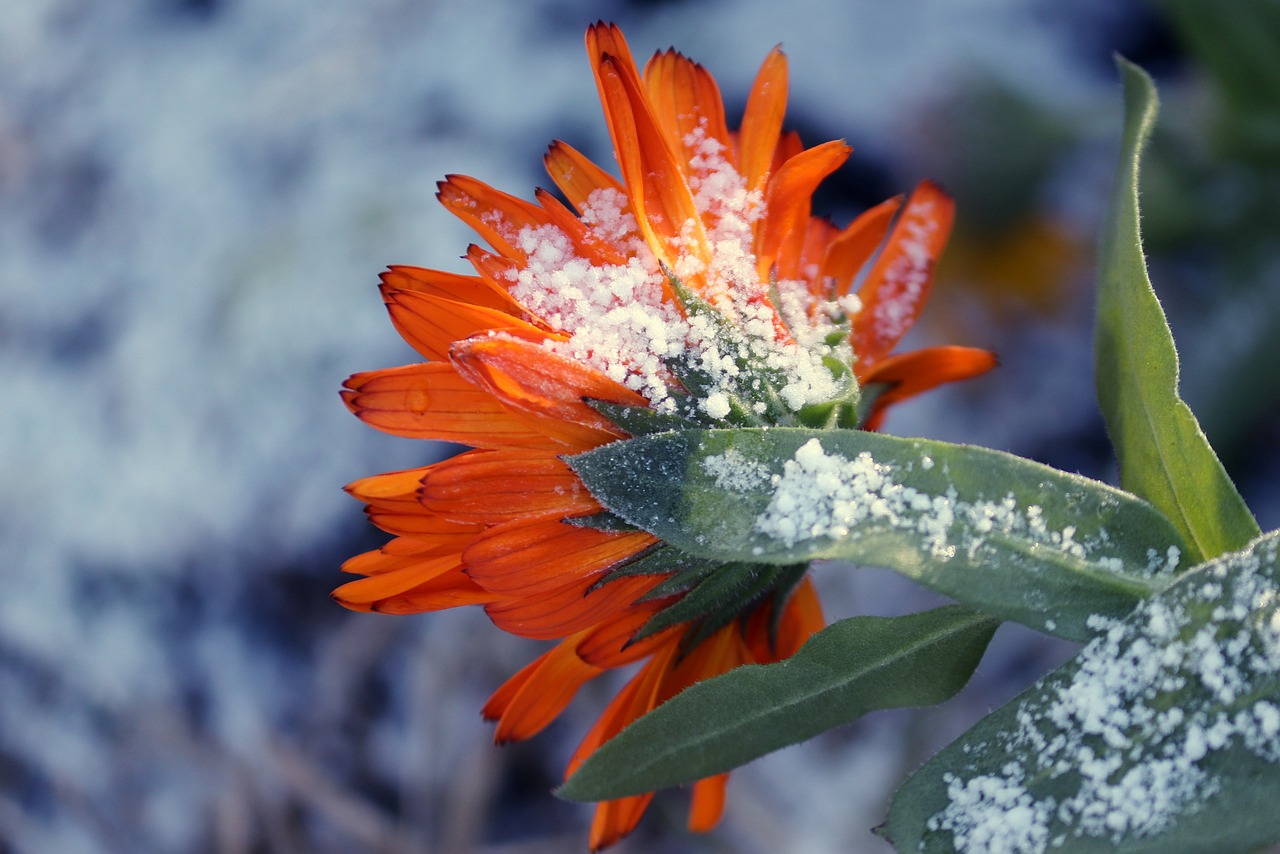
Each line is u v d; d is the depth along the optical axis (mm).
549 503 277
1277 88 433
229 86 620
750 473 268
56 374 555
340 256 513
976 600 268
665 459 268
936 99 484
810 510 267
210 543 491
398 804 457
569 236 284
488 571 276
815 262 304
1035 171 470
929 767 271
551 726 457
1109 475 448
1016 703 271
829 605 451
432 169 527
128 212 587
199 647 492
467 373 274
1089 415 459
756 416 279
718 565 282
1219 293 456
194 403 511
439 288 285
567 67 548
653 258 282
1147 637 269
